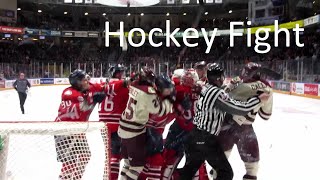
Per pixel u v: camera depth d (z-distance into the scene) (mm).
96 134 5008
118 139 4094
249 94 3664
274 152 6363
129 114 3438
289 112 13141
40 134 2885
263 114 3988
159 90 3480
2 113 11547
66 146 3326
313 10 28156
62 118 3703
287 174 4969
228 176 3348
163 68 19500
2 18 30328
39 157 4102
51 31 34344
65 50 35875
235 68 26734
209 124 3305
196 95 3797
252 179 3955
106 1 27375
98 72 31906
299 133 8445
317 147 6812
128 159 3715
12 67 25875
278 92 24203
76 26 36312
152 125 3668
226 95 3297
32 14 36688
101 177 3443
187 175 3480
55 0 32906
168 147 3877
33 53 34469
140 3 26562
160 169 3715
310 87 19734
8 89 24359
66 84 31266
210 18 37469
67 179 3328
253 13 31094
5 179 2889
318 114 12508
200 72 4207
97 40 37188
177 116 3807
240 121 3814
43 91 22484
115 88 4051
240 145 3900
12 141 3398
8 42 34219
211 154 3322
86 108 3807
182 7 34406
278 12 29719
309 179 4738
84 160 3365
